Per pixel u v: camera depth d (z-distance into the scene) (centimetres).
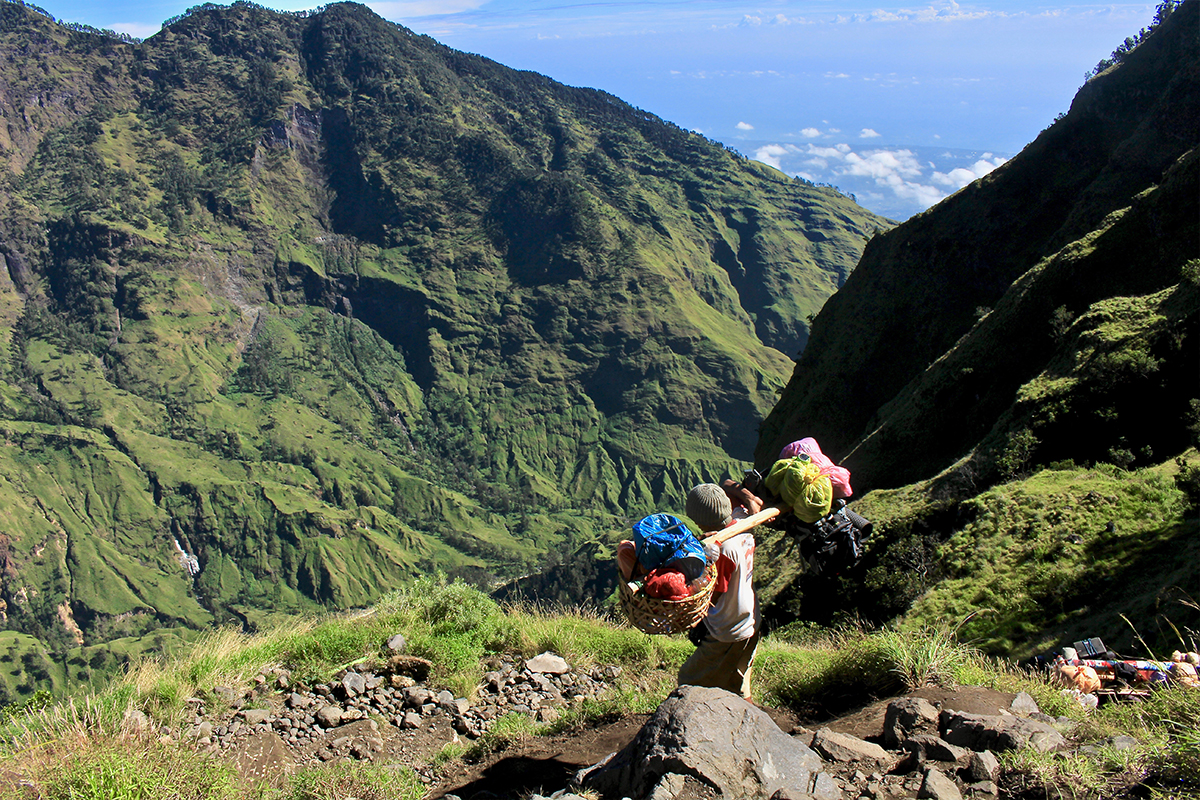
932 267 7138
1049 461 3038
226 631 749
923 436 4772
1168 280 4034
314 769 488
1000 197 6894
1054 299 4506
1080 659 514
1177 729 317
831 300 8262
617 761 323
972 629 1969
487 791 439
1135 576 1864
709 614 379
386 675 688
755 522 366
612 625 862
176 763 397
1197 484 2166
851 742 363
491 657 756
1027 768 311
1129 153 5894
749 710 318
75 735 413
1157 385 2978
